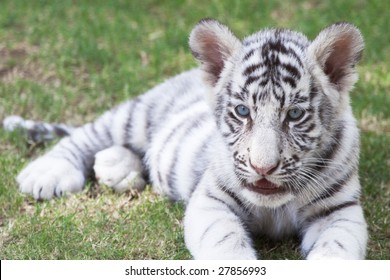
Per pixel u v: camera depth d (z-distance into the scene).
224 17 15.69
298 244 8.99
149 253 8.68
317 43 8.37
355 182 8.83
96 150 10.86
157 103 10.81
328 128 8.42
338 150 8.61
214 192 8.82
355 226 8.36
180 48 14.31
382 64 13.90
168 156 9.98
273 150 7.88
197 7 16.19
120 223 9.22
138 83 12.91
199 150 9.55
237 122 8.26
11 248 8.77
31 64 13.59
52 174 10.05
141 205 9.65
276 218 8.94
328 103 8.41
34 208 9.70
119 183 10.06
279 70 8.14
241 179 8.35
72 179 10.05
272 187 8.21
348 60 8.54
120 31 14.90
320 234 8.44
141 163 10.59
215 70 8.87
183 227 9.07
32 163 10.38
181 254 8.59
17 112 12.20
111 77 13.16
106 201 9.73
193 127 9.96
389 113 12.19
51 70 13.41
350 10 15.95
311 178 8.52
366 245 8.57
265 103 8.06
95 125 11.00
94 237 8.95
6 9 15.66
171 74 13.38
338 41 8.48
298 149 8.12
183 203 9.63
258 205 8.54
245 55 8.48
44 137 11.45
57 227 9.14
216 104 8.71
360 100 12.42
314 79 8.29
